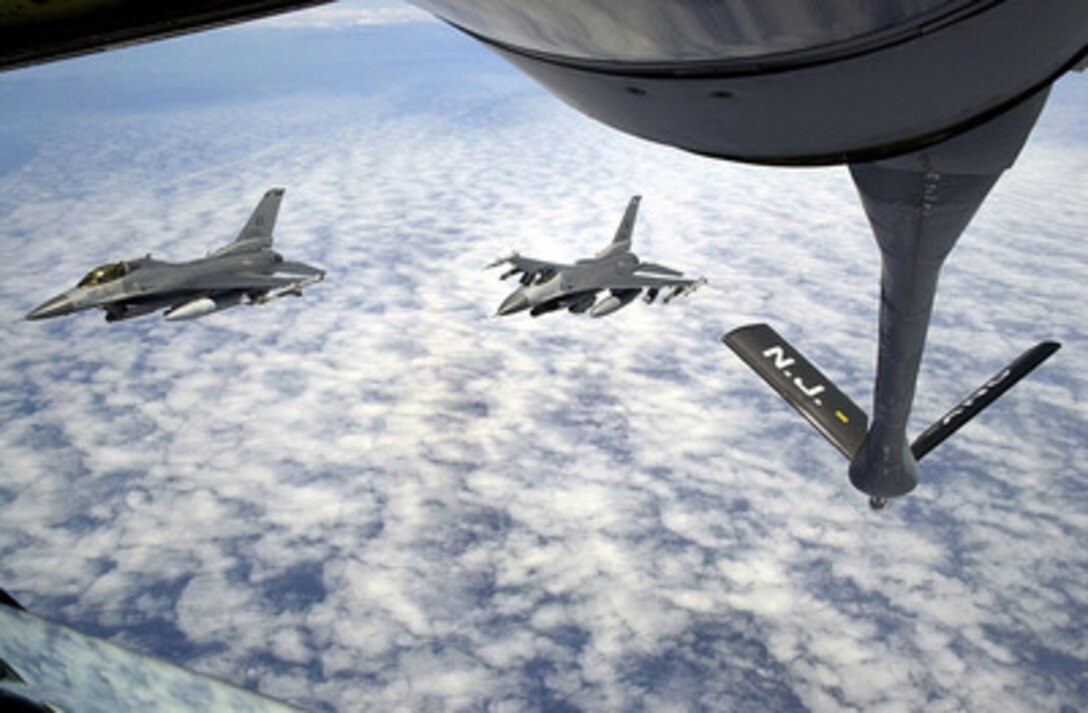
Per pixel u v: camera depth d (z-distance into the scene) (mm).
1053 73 3945
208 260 45875
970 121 4004
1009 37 3244
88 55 3145
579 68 3500
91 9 2873
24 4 2791
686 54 3107
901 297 9883
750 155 4180
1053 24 3309
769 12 2812
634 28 2963
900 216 7359
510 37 3369
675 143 4219
